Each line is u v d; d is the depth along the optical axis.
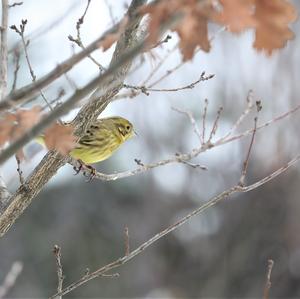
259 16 3.80
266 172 19.20
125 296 18.84
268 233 19.78
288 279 19.55
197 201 20.00
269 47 3.84
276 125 18.81
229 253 19.80
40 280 18.12
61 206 19.00
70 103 3.73
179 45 3.76
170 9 3.58
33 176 6.09
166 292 19.23
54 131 4.27
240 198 19.98
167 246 19.78
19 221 18.53
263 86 19.17
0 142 4.10
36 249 18.36
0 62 6.55
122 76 5.69
